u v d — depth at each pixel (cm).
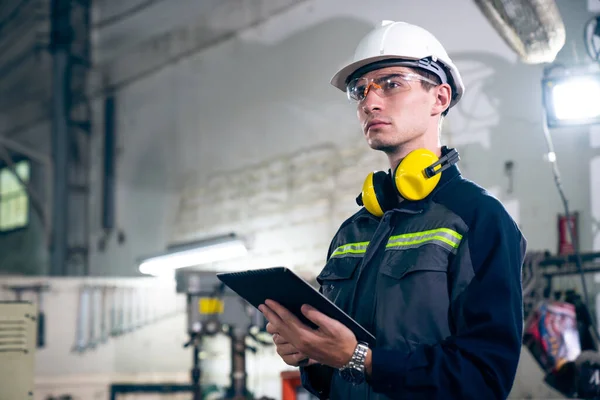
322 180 431
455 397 98
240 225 473
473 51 353
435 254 109
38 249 597
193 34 523
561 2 299
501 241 106
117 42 573
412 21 383
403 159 119
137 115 557
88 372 398
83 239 567
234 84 491
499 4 243
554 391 304
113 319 406
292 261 440
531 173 328
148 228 533
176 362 409
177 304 412
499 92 343
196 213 504
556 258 314
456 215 112
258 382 409
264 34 476
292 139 450
